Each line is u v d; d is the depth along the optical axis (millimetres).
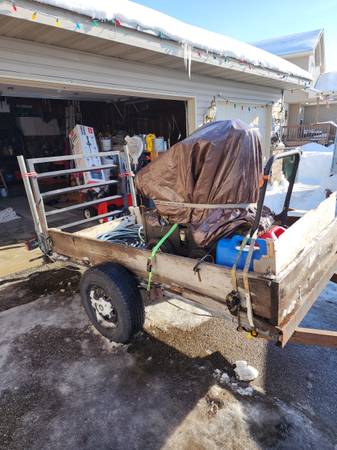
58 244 3211
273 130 9625
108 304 2486
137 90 5066
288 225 2986
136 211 3676
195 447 1695
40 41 3699
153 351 2465
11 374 2311
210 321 2807
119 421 1882
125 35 3732
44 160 3355
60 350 2543
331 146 13836
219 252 1965
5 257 4516
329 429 1765
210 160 1926
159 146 6766
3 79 3619
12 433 1849
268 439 1718
